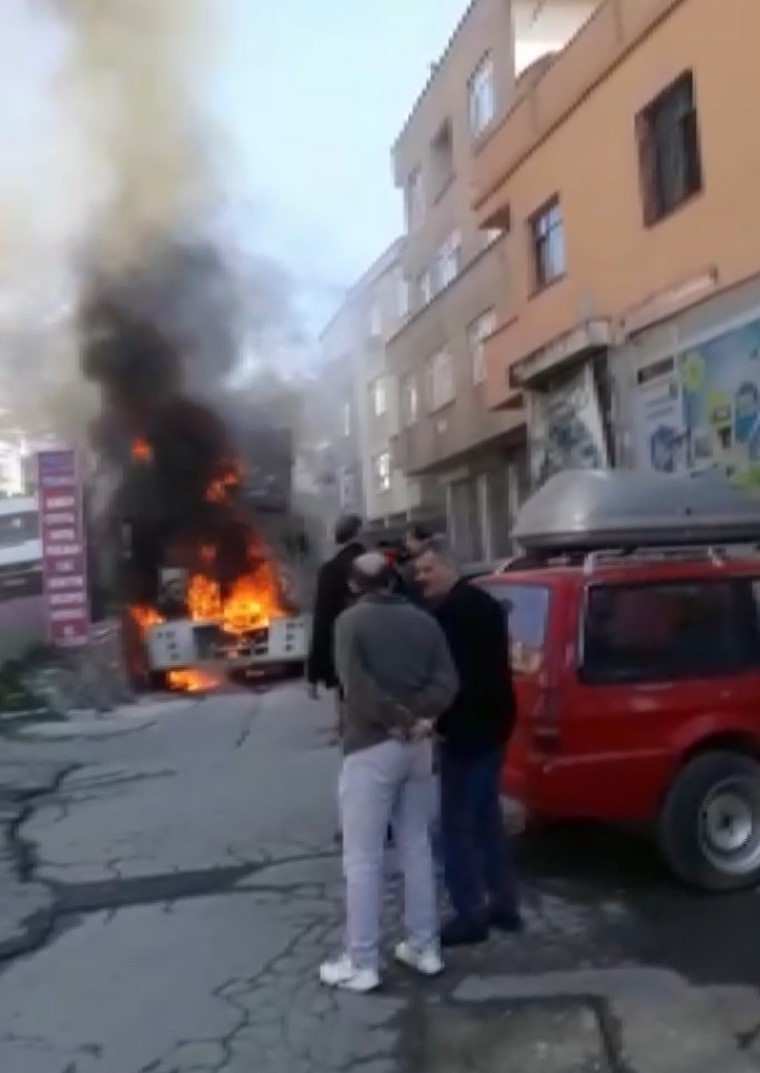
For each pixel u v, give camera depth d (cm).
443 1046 449
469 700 553
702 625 650
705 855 627
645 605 643
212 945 580
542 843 736
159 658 1964
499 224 2025
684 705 632
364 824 507
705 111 1322
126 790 1008
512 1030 460
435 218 3006
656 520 802
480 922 559
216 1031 473
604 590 639
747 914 591
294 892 664
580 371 1633
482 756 557
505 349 1966
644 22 1423
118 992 522
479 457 2583
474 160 2077
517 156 1841
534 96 1777
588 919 590
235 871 717
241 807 897
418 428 2781
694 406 1369
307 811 865
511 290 1948
